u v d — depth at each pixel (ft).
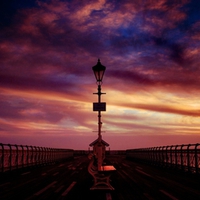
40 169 86.53
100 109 48.62
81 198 35.42
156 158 101.60
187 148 66.44
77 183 50.47
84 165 109.19
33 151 89.35
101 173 43.45
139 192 40.50
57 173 71.67
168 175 67.56
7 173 63.41
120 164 118.52
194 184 49.96
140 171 80.07
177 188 44.65
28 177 61.16
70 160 161.17
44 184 48.88
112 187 42.93
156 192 40.42
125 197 36.32
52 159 123.95
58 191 40.86
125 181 54.54
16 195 37.14
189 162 65.05
